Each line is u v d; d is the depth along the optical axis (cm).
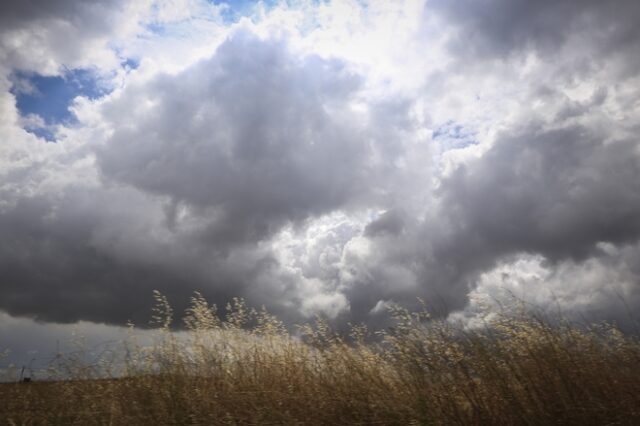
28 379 604
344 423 474
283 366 593
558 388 440
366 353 575
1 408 523
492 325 525
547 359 468
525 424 429
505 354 492
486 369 477
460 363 491
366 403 488
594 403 421
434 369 496
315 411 491
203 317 662
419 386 489
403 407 476
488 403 452
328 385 527
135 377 589
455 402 466
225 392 539
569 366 459
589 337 504
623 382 443
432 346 517
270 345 639
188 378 579
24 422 490
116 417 510
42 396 559
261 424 478
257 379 571
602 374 453
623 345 491
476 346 498
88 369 605
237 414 500
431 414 457
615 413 410
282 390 538
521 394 452
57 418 507
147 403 533
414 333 530
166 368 589
